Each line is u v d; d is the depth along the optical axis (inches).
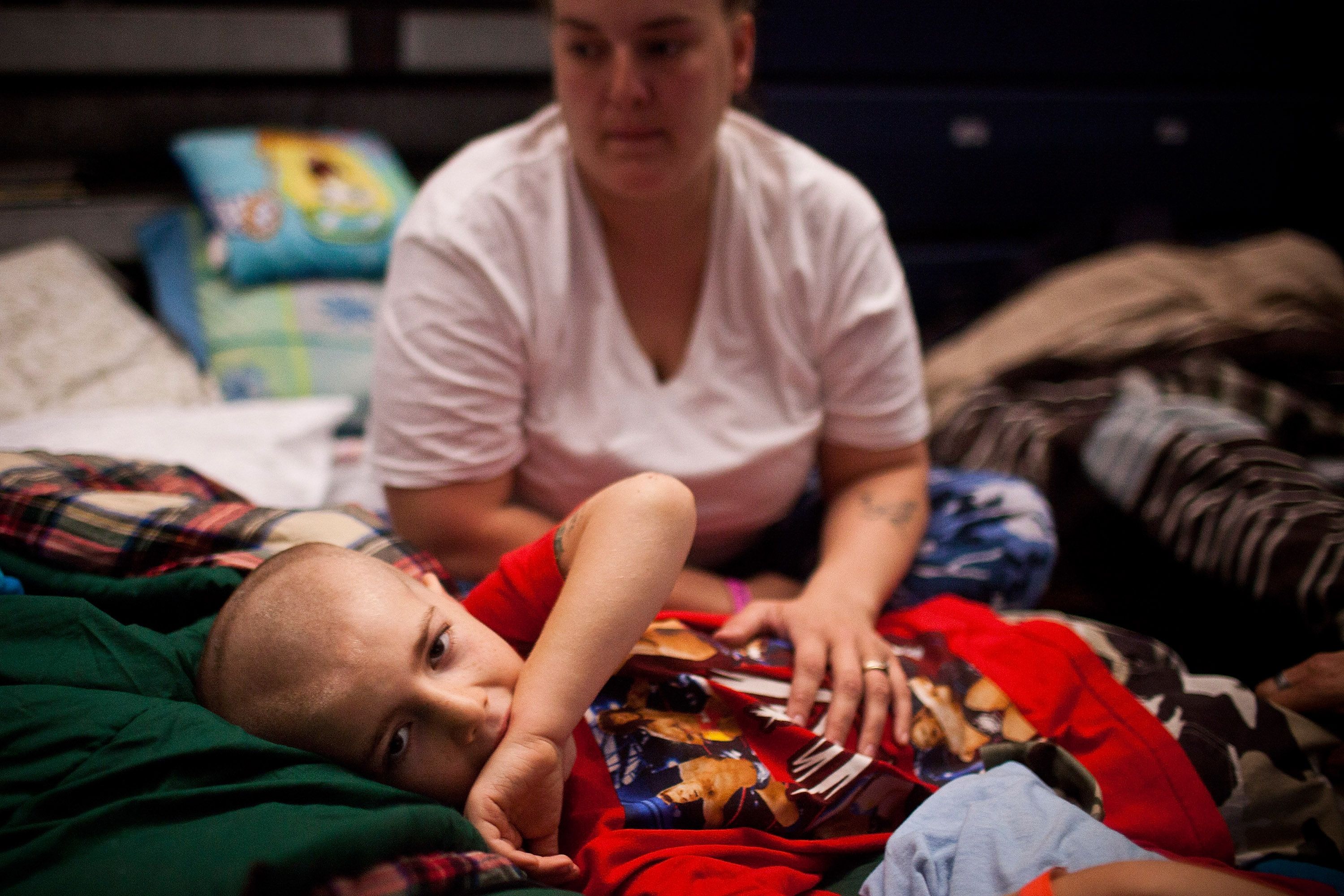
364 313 96.8
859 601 45.6
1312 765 39.0
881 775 36.7
